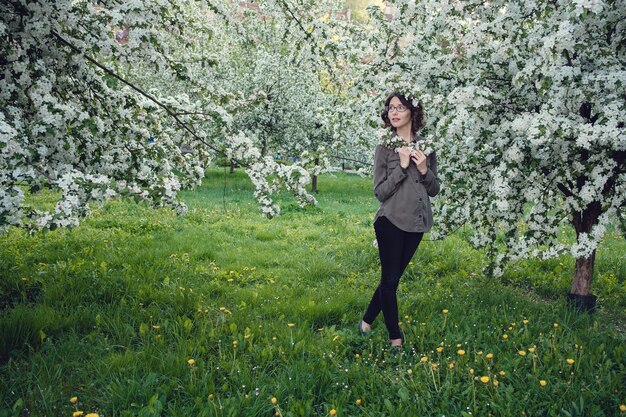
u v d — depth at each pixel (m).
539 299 4.85
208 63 4.62
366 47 4.85
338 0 9.13
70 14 3.22
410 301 4.31
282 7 4.38
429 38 4.35
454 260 5.91
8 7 3.22
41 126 2.79
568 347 3.21
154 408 2.43
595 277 5.47
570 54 3.45
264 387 2.61
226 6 4.91
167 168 4.13
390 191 3.24
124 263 5.22
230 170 19.86
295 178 3.73
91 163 3.63
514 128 3.33
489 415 2.44
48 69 3.50
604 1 3.08
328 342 3.29
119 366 2.89
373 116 4.59
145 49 3.60
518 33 3.59
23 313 3.41
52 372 2.81
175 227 7.88
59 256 5.43
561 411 2.47
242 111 4.40
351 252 6.36
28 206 2.93
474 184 4.38
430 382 2.79
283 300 4.28
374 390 2.69
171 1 4.19
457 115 3.46
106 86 3.77
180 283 4.63
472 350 3.28
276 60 15.04
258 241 7.13
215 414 2.39
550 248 3.64
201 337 3.26
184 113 4.05
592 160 3.52
